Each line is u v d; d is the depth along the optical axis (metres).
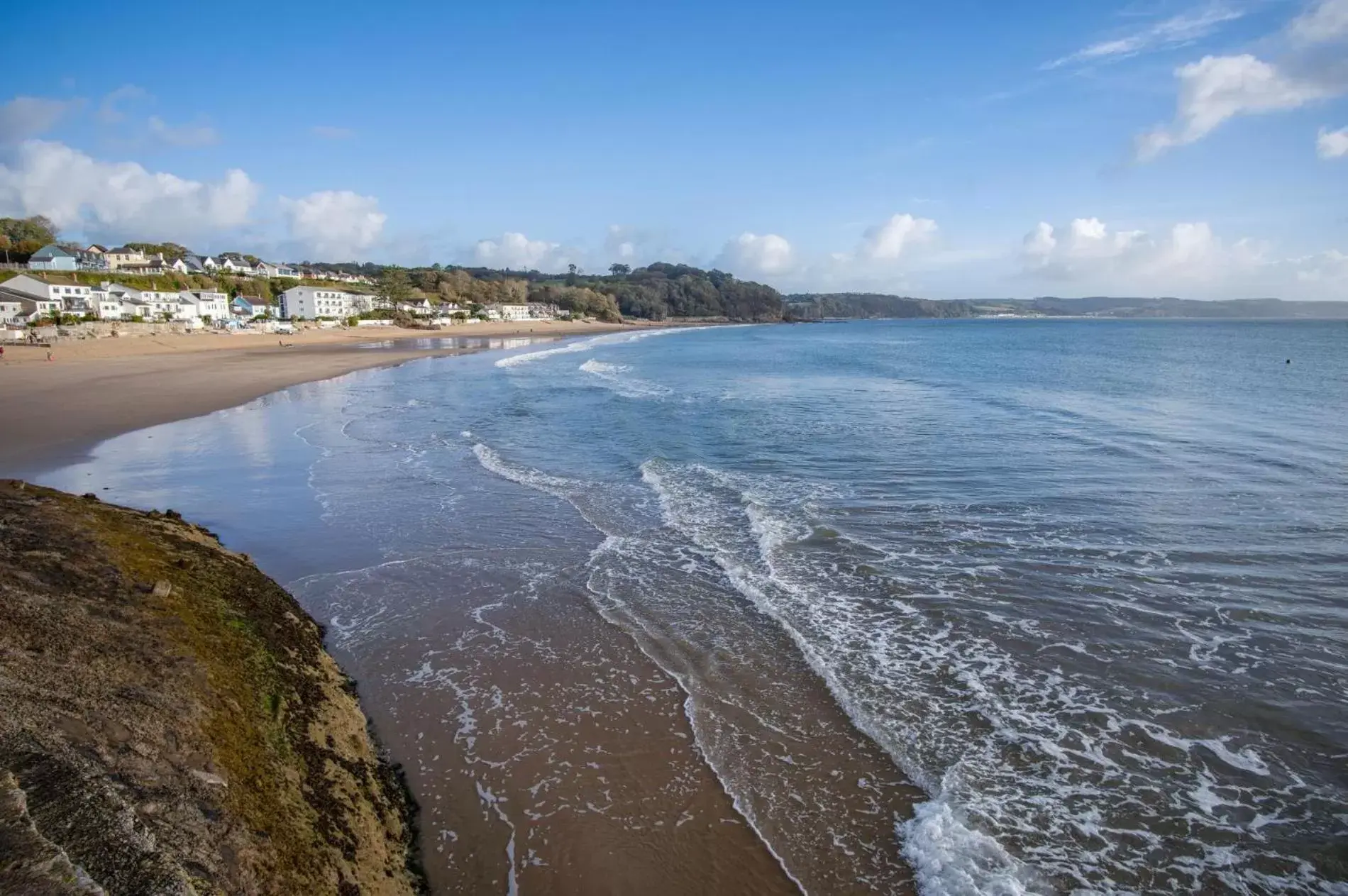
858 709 7.34
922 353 66.50
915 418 25.81
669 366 54.06
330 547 12.28
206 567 8.79
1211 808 5.89
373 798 5.74
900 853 5.50
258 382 38.25
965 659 8.30
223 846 3.92
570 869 5.33
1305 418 24.58
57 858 3.14
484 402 32.06
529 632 9.19
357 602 10.09
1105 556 11.37
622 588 10.57
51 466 17.67
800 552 11.91
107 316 77.00
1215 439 20.64
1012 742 6.76
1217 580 10.34
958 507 14.20
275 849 4.25
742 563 11.48
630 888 5.17
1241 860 5.37
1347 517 13.09
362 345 77.19
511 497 15.55
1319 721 6.99
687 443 21.62
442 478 17.20
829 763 6.55
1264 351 63.34
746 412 28.12
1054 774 6.32
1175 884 5.16
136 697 4.97
